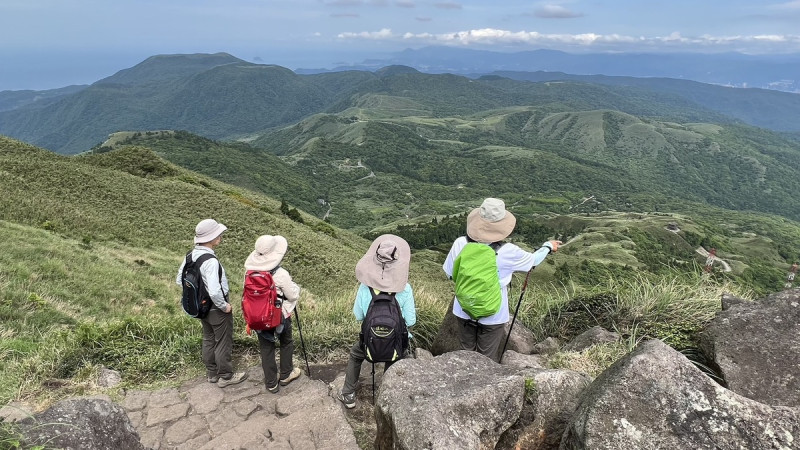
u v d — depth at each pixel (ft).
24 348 18.40
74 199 86.69
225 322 13.83
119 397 13.24
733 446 6.29
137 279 49.44
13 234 48.29
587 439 6.58
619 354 13.48
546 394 8.71
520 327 17.65
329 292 80.12
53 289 35.76
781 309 10.94
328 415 12.27
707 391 6.90
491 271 11.80
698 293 16.65
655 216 465.47
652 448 6.36
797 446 6.24
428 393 8.48
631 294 17.52
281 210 182.29
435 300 23.16
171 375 14.88
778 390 9.24
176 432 11.88
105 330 16.69
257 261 12.85
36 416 8.21
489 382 8.71
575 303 18.78
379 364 15.78
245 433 11.65
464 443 7.28
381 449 8.64
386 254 11.86
